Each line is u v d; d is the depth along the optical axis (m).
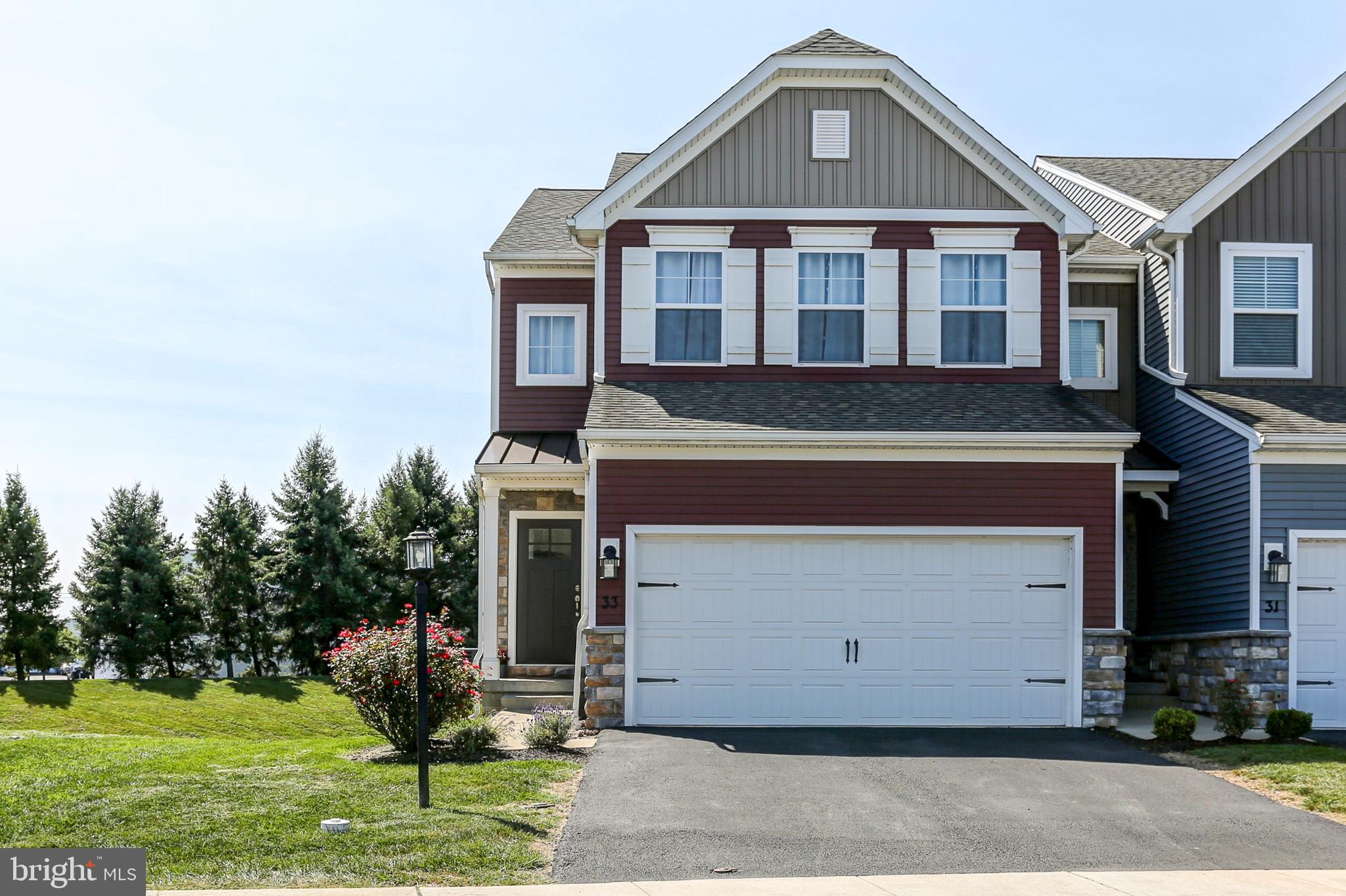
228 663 40.56
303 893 8.27
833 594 16.02
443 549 44.22
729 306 18.09
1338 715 16.02
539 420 20.55
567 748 13.99
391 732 13.45
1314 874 9.27
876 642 15.98
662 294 18.14
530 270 20.72
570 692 17.70
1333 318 18.42
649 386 17.69
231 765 12.57
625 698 15.70
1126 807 11.45
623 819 10.63
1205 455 17.42
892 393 17.47
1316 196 18.50
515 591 19.36
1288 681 15.97
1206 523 17.36
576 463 18.84
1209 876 9.15
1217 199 18.33
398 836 9.65
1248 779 12.70
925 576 16.08
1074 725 15.85
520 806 10.92
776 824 10.59
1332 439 15.92
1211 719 16.62
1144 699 17.81
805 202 18.19
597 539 15.90
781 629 15.95
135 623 38.81
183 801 10.64
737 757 13.54
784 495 15.98
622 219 18.16
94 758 13.03
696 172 18.20
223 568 40.34
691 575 15.99
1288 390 18.11
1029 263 18.16
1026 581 16.08
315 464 41.97
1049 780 12.53
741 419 16.20
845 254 18.20
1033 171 17.95
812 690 15.90
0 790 11.05
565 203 22.94
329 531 40.56
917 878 8.98
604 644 15.77
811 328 18.12
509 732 15.23
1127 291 20.12
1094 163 24.23
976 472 16.11
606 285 18.09
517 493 19.47
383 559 42.72
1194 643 17.50
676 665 15.88
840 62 18.05
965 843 10.10
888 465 16.06
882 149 18.23
